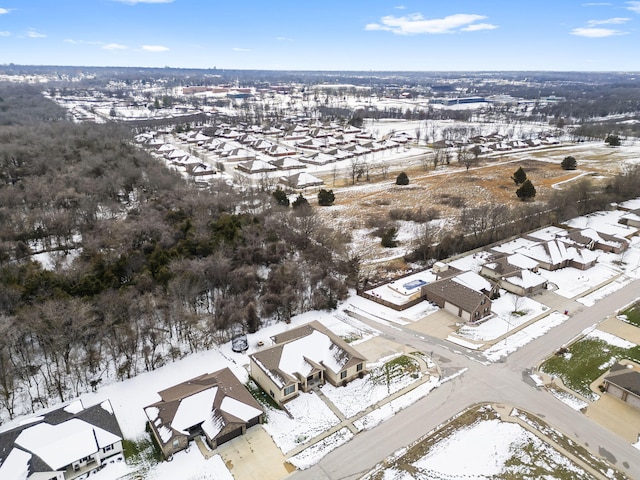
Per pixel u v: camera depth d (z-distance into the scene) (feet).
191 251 235.20
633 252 287.89
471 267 265.95
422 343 190.60
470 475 125.90
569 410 150.92
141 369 172.35
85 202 285.23
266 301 208.85
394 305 219.00
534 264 250.37
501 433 140.67
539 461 130.31
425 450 134.41
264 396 158.71
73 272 206.59
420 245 280.92
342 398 157.58
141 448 135.64
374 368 173.47
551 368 173.27
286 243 262.67
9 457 121.08
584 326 203.21
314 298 219.41
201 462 130.21
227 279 214.28
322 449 134.92
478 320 208.33
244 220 273.95
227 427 135.54
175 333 192.34
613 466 128.57
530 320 208.85
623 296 231.30
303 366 163.63
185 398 143.33
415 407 152.56
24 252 242.58
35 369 167.32
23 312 171.22
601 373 170.30
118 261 215.51
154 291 197.57
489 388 161.79
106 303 180.86
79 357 173.68
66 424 132.05
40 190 298.97
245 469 127.75
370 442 137.59
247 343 187.62
